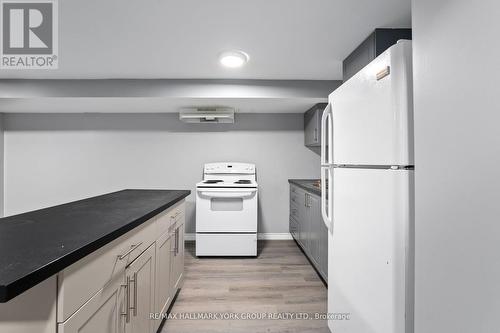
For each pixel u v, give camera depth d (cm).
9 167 365
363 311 121
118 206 157
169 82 272
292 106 327
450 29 69
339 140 147
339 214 148
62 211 140
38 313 73
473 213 63
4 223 112
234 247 311
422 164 81
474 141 63
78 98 273
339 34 185
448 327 71
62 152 368
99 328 93
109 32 180
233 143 377
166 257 179
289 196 380
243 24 171
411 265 96
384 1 148
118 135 371
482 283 61
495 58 58
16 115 365
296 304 210
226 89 274
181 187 376
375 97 110
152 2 147
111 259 102
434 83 76
